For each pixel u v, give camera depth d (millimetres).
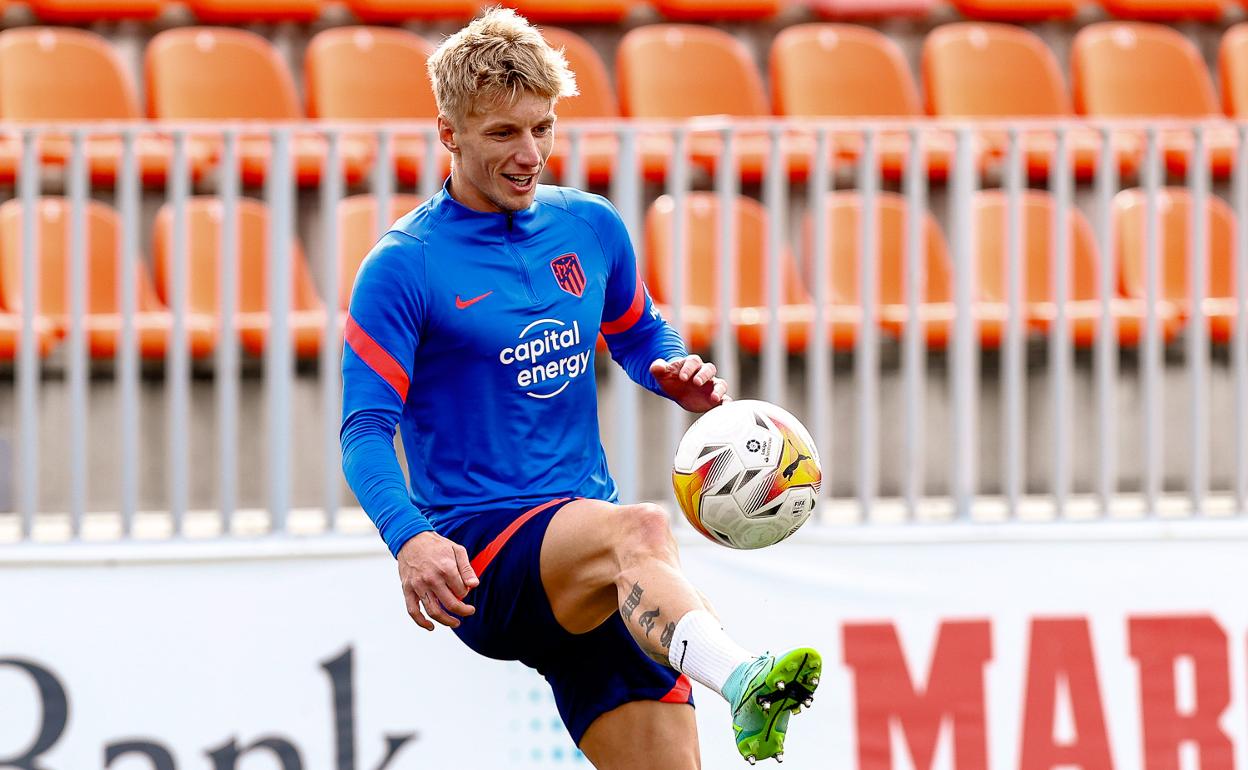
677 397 11047
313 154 23344
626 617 9602
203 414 20812
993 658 18062
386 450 10000
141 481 20688
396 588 17578
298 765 17250
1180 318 21812
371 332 10250
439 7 27406
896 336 21266
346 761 17312
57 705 17016
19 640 17031
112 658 17125
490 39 10062
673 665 9391
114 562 17188
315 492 20844
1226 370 22047
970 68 27266
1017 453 18422
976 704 18000
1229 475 22094
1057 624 18141
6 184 23375
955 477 18484
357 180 23672
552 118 10289
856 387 21703
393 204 21500
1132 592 18234
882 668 17969
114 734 17047
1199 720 18156
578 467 11008
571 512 10281
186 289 17562
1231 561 18312
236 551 17344
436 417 10742
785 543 18016
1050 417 21797
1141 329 21172
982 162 25125
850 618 17984
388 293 10297
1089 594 18203
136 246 17406
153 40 26312
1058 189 18344
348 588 17531
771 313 17922
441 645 17531
